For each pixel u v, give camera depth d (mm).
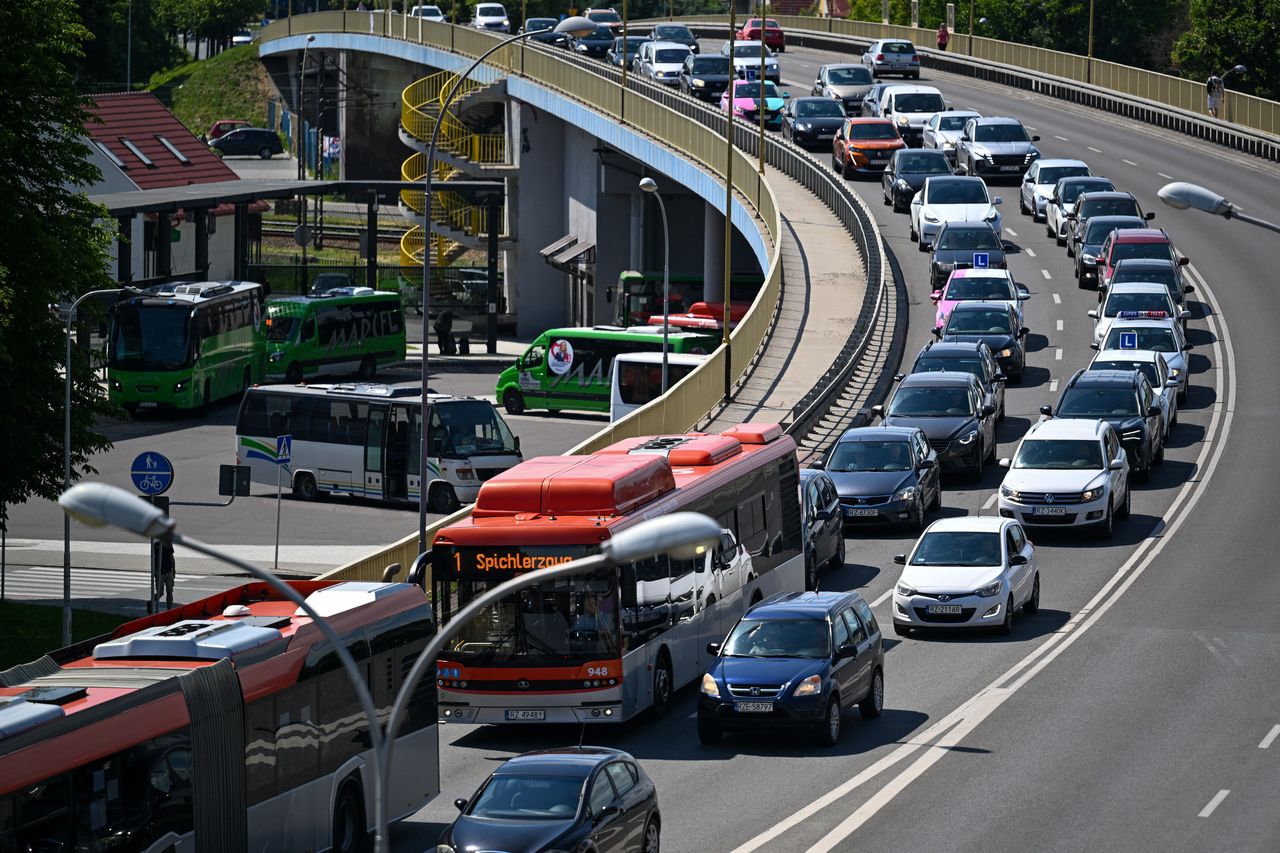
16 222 79812
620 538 28891
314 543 103438
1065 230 144250
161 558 76750
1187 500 89625
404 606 49344
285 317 165750
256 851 41375
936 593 68000
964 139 169625
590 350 148250
